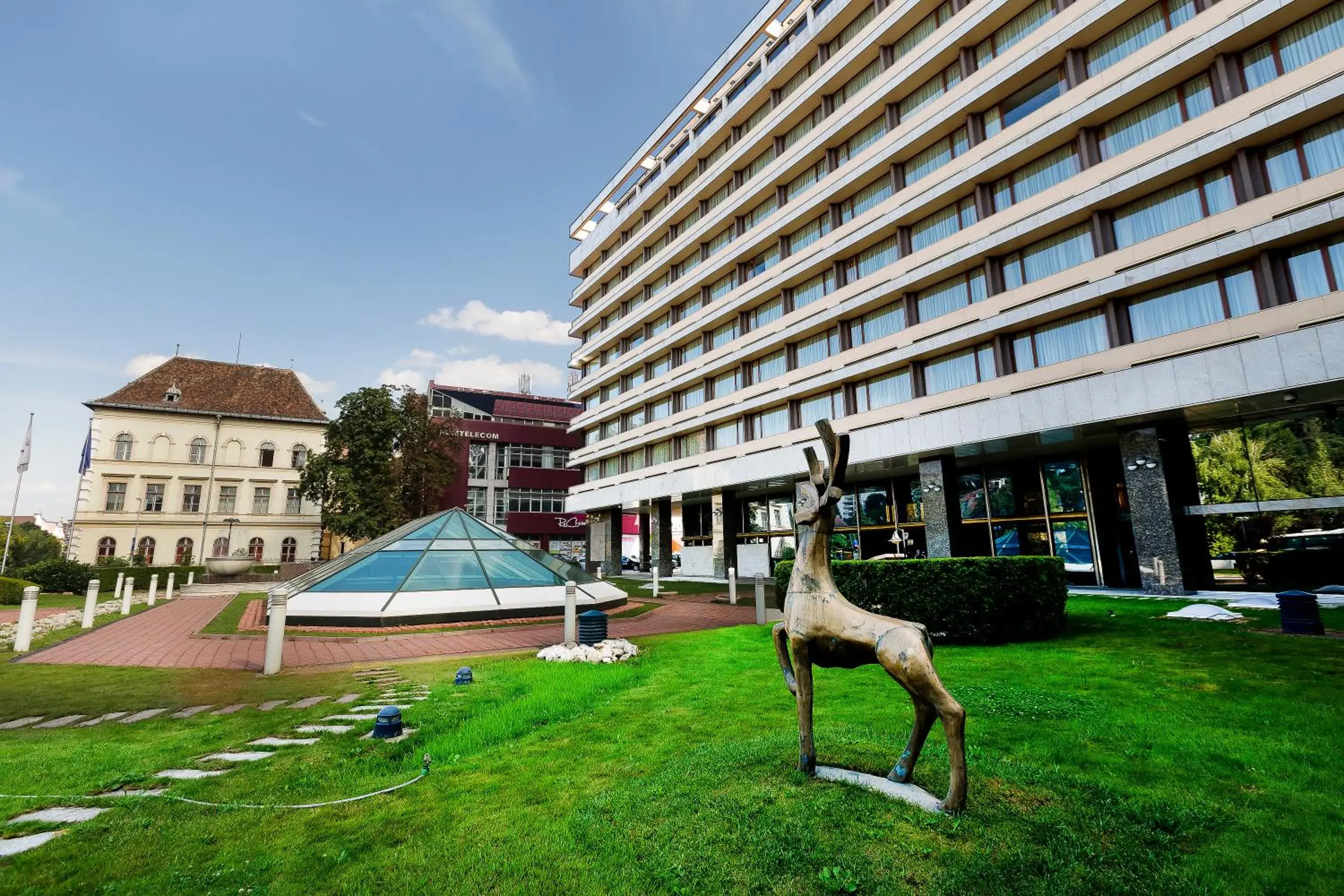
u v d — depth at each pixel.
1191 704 6.06
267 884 3.59
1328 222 13.63
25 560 60.25
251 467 47.72
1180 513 15.88
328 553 51.03
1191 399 14.64
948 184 22.25
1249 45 15.83
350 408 40.75
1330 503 13.48
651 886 3.36
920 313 23.80
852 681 7.70
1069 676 7.37
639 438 40.16
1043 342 19.56
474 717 6.91
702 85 36.25
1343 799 4.00
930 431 20.50
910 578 10.18
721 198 36.06
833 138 27.69
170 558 44.25
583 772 5.14
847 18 27.39
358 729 6.70
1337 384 12.98
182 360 50.25
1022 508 21.92
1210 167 16.25
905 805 3.95
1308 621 9.08
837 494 4.55
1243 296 15.37
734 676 8.58
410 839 4.08
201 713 7.57
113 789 5.06
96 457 43.41
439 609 16.17
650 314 40.62
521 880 3.51
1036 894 3.08
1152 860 3.38
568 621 12.16
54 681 9.50
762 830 3.75
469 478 62.84
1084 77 19.20
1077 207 18.31
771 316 31.61
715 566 34.19
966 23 21.91
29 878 3.65
